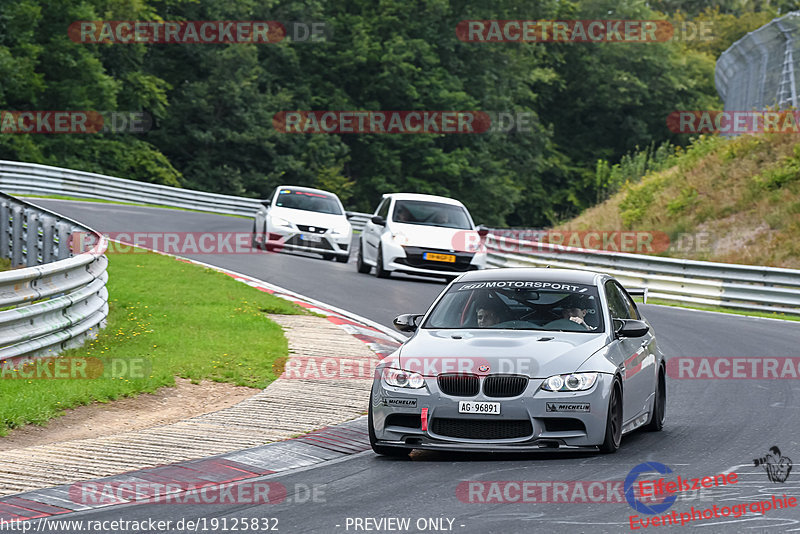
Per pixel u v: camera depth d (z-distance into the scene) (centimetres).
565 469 2870
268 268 8488
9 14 17725
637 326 3325
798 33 13700
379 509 2441
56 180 14425
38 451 3045
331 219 9750
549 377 3002
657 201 12900
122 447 3138
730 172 12544
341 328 5900
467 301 3472
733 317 7406
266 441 3309
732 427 3578
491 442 2986
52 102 18875
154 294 6369
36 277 4069
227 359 4662
